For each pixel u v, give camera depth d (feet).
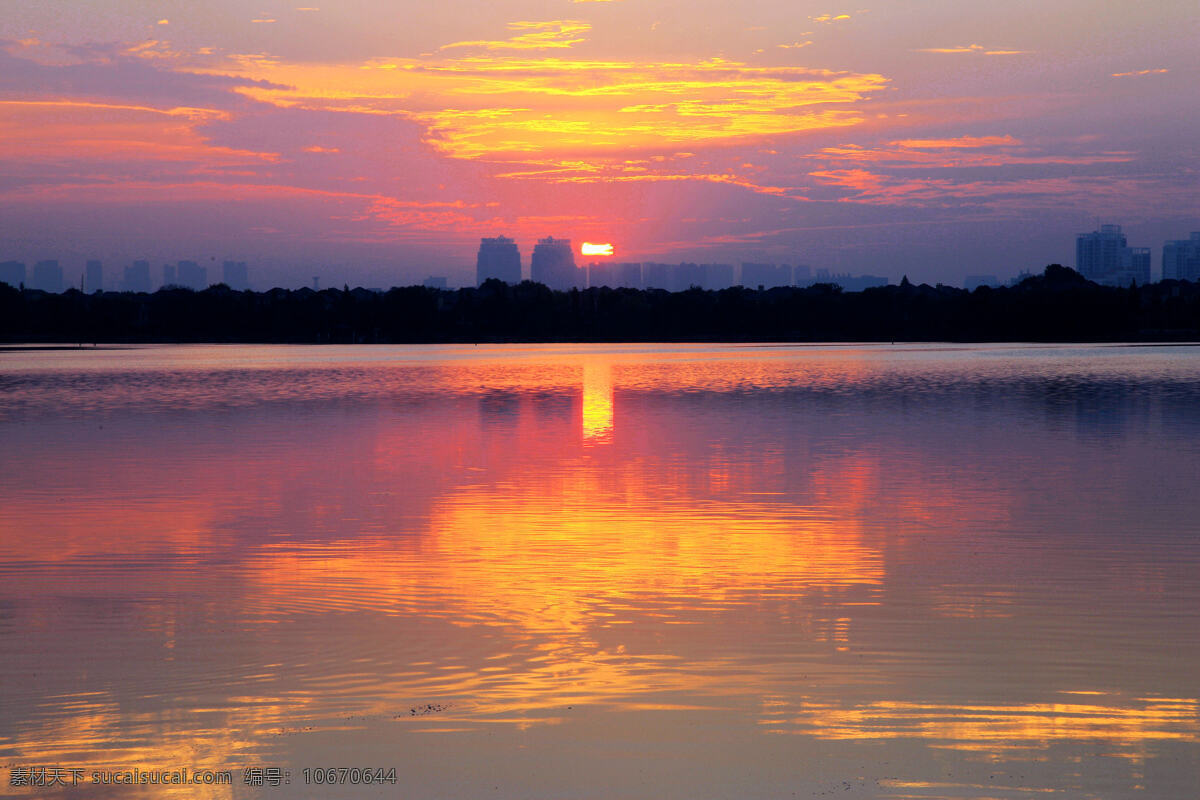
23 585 64.90
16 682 47.70
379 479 107.55
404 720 43.55
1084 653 51.26
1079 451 126.62
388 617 57.52
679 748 40.98
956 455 123.24
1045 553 72.33
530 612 58.34
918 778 38.65
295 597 61.72
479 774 39.04
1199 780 38.42
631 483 103.65
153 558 72.18
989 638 53.57
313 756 40.42
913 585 63.87
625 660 50.37
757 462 118.21
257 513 88.63
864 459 120.37
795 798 37.32
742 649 51.93
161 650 51.96
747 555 72.02
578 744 41.29
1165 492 96.94
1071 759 40.04
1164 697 45.83
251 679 47.96
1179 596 61.26
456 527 82.23
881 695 46.03
